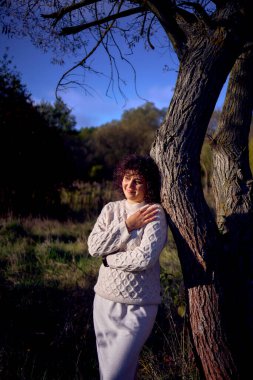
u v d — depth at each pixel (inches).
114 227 97.3
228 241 108.7
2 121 430.0
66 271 216.1
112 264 94.7
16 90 439.8
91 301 162.9
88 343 143.1
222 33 99.0
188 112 99.9
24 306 167.2
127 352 91.0
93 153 1439.5
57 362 132.5
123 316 94.3
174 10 111.5
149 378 119.3
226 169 119.2
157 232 94.6
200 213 99.3
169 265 212.5
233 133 122.5
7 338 143.8
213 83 100.0
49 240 293.9
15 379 121.9
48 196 449.4
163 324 145.3
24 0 126.9
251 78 125.3
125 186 103.6
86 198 483.5
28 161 437.1
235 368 97.7
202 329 98.0
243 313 104.3
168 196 100.1
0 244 277.3
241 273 106.3
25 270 221.8
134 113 1737.2
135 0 118.8
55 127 471.8
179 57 106.7
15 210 419.2
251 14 100.3
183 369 113.5
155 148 104.5
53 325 155.3
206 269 97.3
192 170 100.3
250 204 113.8
